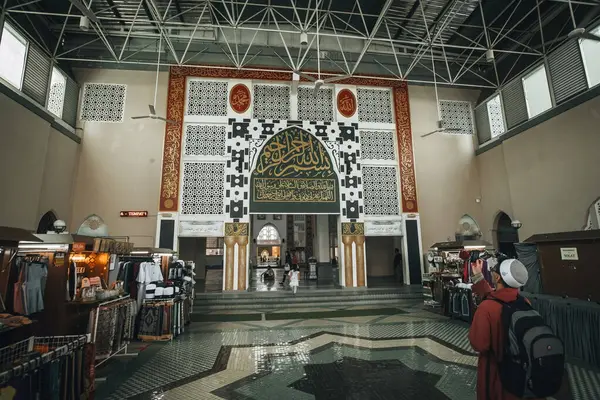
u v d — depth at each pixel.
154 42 10.29
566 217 8.02
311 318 6.77
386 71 11.17
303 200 10.04
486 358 1.71
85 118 9.77
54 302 3.63
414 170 10.73
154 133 9.90
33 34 8.22
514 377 1.54
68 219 9.02
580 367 3.69
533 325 1.57
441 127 9.55
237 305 8.09
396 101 11.10
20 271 3.43
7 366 2.01
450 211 10.79
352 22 10.03
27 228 7.24
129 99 10.00
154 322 5.07
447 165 11.08
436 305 7.83
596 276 4.21
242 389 3.24
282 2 9.19
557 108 8.31
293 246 20.91
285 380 3.45
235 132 10.16
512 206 9.64
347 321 6.41
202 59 10.40
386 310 7.52
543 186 8.67
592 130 7.50
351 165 10.45
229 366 3.90
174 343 4.90
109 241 4.45
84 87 9.93
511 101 9.95
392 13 9.37
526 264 5.34
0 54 7.01
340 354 4.30
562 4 8.50
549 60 8.71
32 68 7.91
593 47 7.70
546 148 8.62
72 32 9.61
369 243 12.55
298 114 10.63
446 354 4.23
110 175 9.56
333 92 10.88
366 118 10.88
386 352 4.36
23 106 7.19
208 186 9.82
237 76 10.45
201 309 7.84
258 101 10.51
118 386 3.33
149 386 3.33
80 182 9.41
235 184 9.88
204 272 12.45
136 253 5.70
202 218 9.61
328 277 13.06
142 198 9.55
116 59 9.79
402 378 3.45
